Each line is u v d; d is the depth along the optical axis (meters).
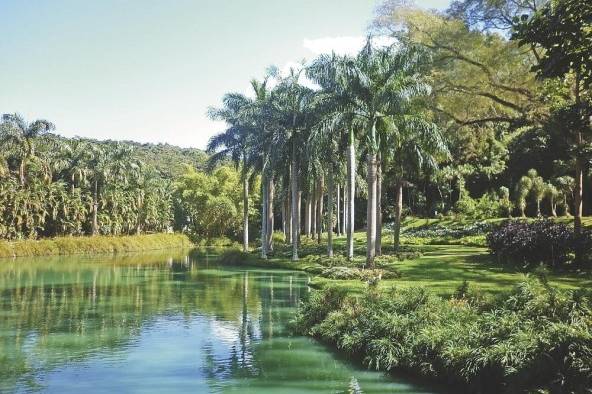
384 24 29.98
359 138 33.12
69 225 67.75
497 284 21.52
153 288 27.30
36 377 11.95
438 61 28.23
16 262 46.41
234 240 76.62
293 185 40.53
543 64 9.33
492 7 25.55
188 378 11.91
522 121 27.83
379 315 14.11
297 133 40.41
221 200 74.06
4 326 17.61
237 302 22.56
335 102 30.66
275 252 46.78
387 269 28.77
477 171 68.81
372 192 30.09
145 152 135.50
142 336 16.08
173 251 65.25
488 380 10.46
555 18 9.09
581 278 22.84
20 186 61.41
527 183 57.06
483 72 27.52
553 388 9.09
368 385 11.44
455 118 30.05
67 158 71.75
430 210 71.19
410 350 12.27
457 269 27.66
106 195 74.44
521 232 29.75
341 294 17.33
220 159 47.97
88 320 18.62
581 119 11.12
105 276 33.53
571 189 55.62
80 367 12.75
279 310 20.56
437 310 13.56
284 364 13.07
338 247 48.16
